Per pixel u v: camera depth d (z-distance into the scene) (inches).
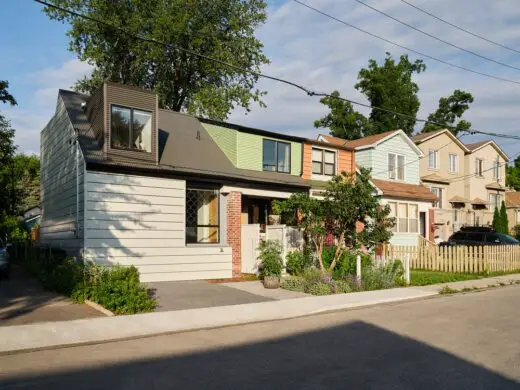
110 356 297.3
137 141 628.4
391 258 777.6
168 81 1210.6
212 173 687.7
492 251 845.2
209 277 679.1
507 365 279.3
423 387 237.0
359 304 506.0
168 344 332.5
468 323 411.5
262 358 293.1
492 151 1705.2
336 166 967.0
